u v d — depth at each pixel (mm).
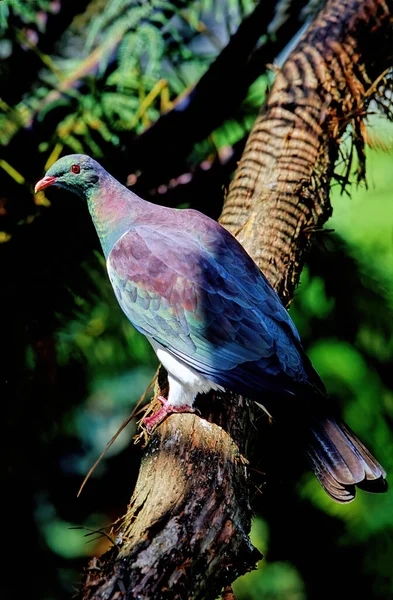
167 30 9719
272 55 9688
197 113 9344
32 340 9094
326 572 10211
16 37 9289
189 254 6699
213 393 6586
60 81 9195
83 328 9625
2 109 9078
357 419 9805
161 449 5945
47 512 11195
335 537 10094
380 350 9977
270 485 9359
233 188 7973
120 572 4746
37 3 9359
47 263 9047
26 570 10781
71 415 10766
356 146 8484
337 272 9773
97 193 7559
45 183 7621
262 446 7676
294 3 9719
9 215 8977
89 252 9188
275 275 7258
